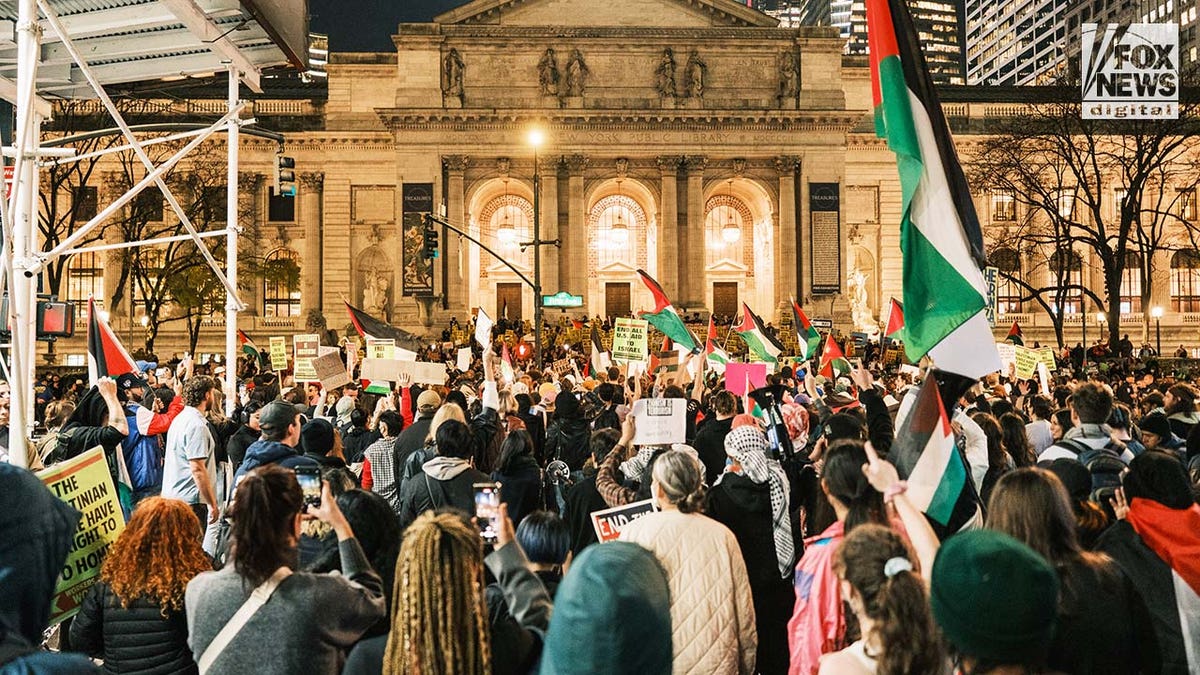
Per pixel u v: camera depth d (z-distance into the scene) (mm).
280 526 5457
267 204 82062
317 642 5312
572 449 13812
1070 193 82438
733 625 6492
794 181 77250
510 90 76188
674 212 76000
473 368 34125
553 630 3068
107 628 6281
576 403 13969
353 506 6871
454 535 4719
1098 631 5066
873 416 10195
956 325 7473
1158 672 5285
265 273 71812
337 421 17281
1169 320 84000
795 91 76938
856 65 85125
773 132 76750
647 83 76625
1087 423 10203
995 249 66125
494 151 75500
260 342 81250
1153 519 6066
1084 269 84750
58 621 7719
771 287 80188
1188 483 6168
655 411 10188
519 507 9961
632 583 3033
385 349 20516
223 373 30094
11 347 9648
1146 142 56438
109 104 13211
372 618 5578
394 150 80250
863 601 4496
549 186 75875
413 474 10305
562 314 74312
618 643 2928
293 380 22547
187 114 75812
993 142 60031
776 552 8422
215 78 18609
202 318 76875
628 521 8305
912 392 7625
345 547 5832
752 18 77375
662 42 76688
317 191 82375
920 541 5148
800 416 12977
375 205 82312
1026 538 5352
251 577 5332
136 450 13156
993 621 3494
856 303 82500
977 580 3553
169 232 75375
